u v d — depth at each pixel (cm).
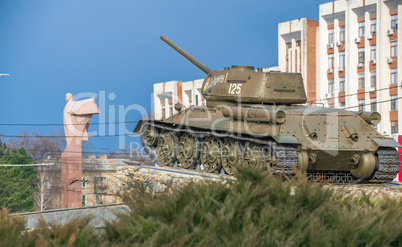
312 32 8638
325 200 1619
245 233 1366
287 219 1448
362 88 7769
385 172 3319
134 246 1309
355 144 3281
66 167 8894
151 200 1598
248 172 1673
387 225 1498
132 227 1411
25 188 11388
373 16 7612
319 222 1476
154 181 3862
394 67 7325
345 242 1412
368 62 7650
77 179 8900
